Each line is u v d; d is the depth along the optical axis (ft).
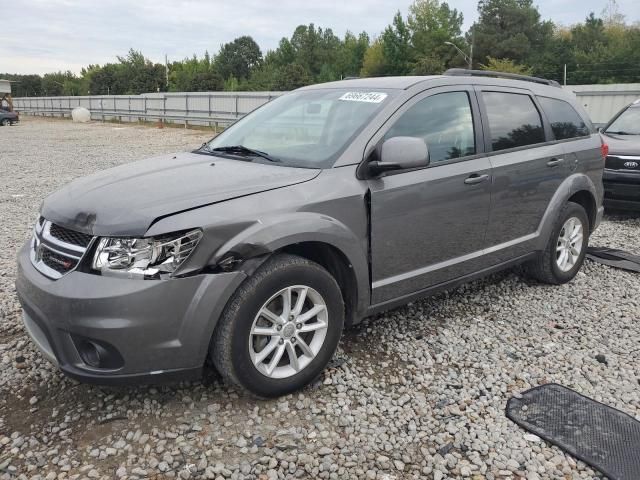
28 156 53.42
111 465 9.02
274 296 10.18
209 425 10.01
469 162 13.53
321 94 14.15
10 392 10.95
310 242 10.85
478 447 9.62
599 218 18.45
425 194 12.41
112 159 50.96
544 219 16.03
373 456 9.36
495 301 16.02
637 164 25.26
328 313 10.99
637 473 8.95
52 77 363.35
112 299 8.93
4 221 25.48
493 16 248.93
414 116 12.68
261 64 363.56
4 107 114.93
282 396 10.84
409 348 13.01
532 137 15.61
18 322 14.07
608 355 12.94
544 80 17.43
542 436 9.87
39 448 9.36
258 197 10.20
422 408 10.70
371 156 11.68
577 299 16.29
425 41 253.85
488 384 11.55
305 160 11.74
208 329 9.53
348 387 11.35
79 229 9.61
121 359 9.16
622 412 10.61
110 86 293.84
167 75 279.69
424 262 12.87
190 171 11.46
